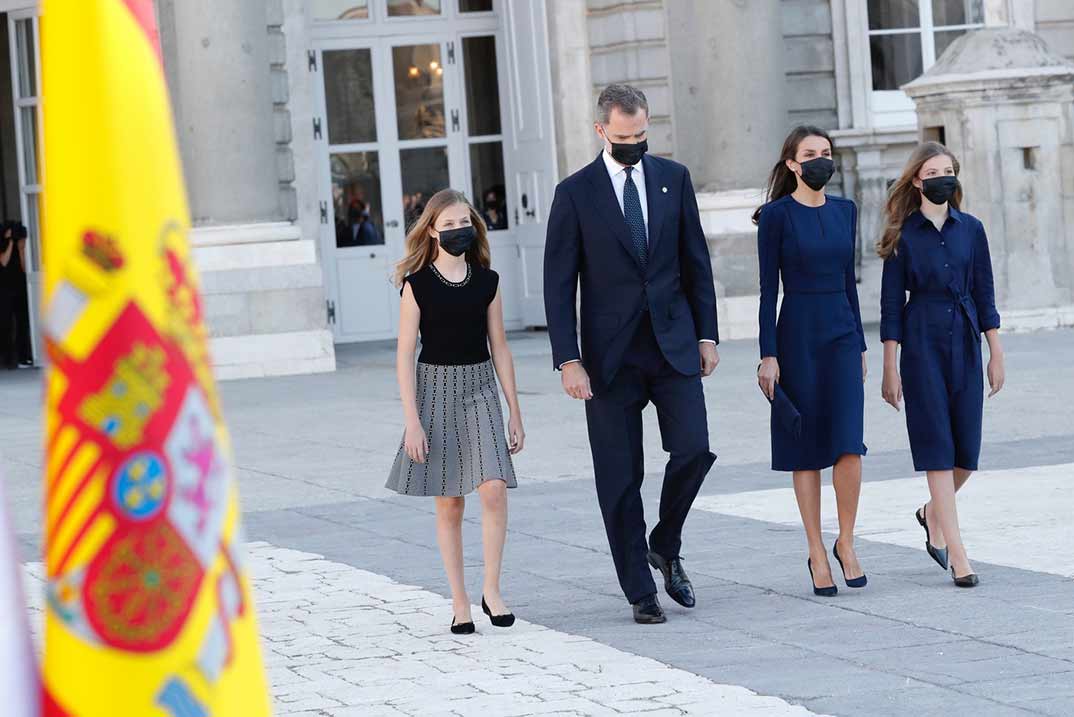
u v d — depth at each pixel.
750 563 9.32
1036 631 7.27
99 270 1.91
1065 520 10.01
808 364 8.40
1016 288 22.83
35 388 22.75
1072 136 23.86
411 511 11.89
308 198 24.70
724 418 16.03
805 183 8.44
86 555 1.94
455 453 7.92
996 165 22.59
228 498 2.01
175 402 1.95
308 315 23.22
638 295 8.05
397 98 28.27
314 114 27.84
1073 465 12.16
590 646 7.41
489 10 28.39
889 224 8.76
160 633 1.95
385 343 27.48
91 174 1.90
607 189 8.12
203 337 2.00
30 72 24.80
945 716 5.88
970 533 9.80
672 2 25.19
